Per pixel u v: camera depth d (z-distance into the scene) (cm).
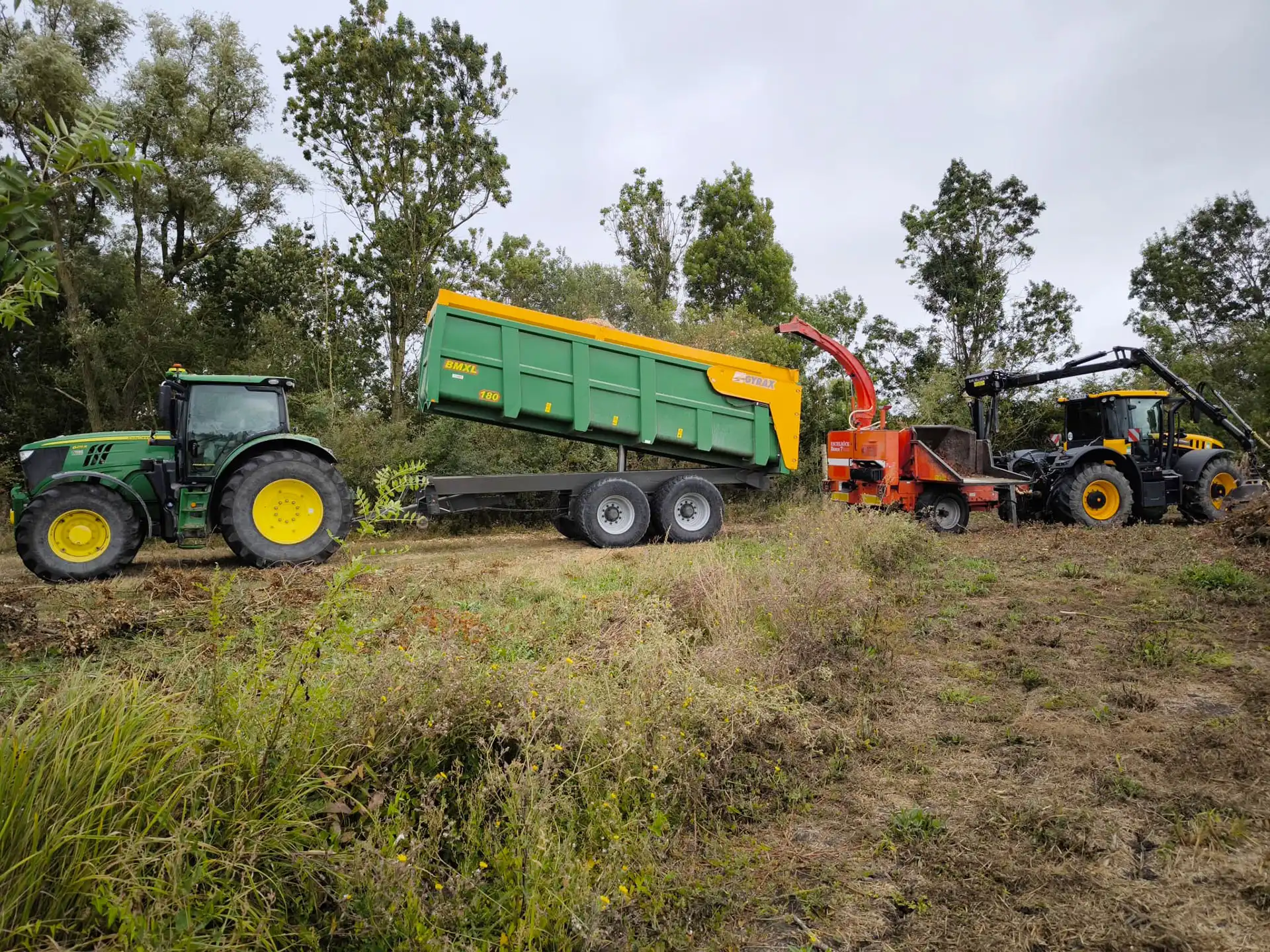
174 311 1513
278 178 1692
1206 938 225
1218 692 426
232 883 207
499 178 1502
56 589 611
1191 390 1184
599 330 977
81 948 183
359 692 280
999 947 225
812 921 241
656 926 235
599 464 1253
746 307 2183
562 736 286
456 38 1462
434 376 908
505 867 230
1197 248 2666
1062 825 288
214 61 1638
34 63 1235
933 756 355
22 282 173
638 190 2330
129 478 795
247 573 686
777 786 324
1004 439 1736
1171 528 1088
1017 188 2039
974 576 744
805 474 1452
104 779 210
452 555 914
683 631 457
